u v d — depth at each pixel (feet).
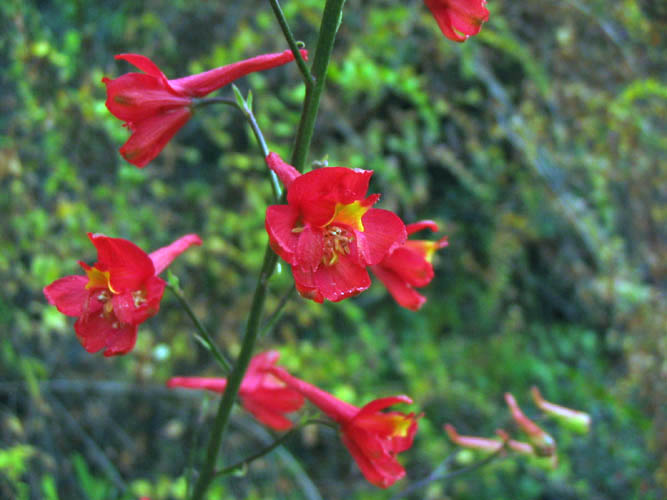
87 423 1.21
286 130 1.17
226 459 1.27
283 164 0.42
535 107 1.36
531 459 0.72
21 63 0.98
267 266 0.50
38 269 1.01
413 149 1.31
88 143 1.13
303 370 1.18
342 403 0.54
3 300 1.03
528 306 1.77
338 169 0.41
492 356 1.52
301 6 1.09
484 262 1.73
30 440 1.13
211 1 1.27
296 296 1.26
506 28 1.23
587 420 0.74
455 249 1.71
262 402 0.58
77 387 1.17
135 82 0.48
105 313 0.46
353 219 0.43
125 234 1.14
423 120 1.50
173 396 1.21
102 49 1.25
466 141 1.49
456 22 0.50
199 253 1.24
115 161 1.15
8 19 1.01
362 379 1.32
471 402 1.44
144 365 1.10
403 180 1.50
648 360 1.18
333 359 1.22
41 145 1.16
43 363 1.16
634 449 1.32
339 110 1.27
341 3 0.45
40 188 1.16
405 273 0.55
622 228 1.42
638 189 1.25
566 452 1.39
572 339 1.68
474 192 1.58
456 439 0.74
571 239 1.59
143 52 1.23
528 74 1.37
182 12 1.31
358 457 0.53
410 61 1.43
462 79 1.46
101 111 0.99
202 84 0.50
